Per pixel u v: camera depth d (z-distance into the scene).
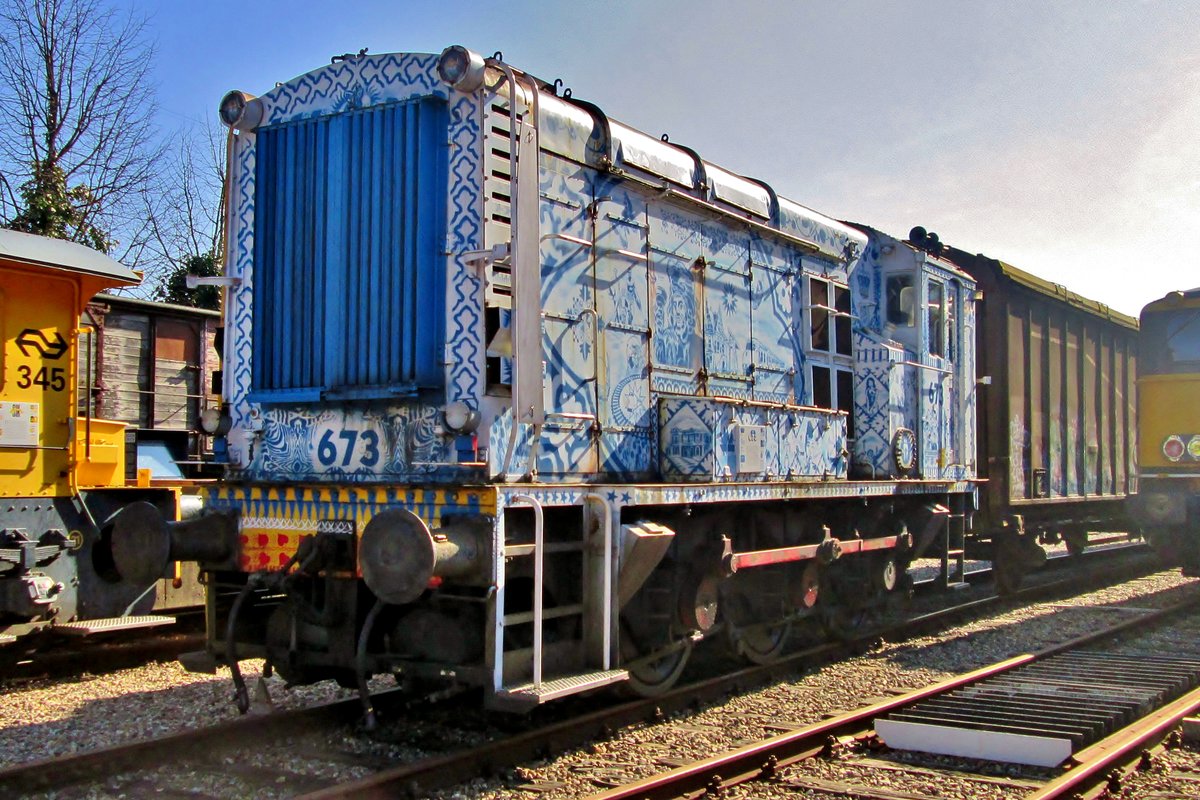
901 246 10.55
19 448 8.27
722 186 8.16
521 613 5.43
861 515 9.30
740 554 7.17
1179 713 6.36
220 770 5.25
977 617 11.20
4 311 8.22
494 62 5.89
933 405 10.65
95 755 5.11
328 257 6.31
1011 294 13.16
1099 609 11.88
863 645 9.10
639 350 7.16
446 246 5.88
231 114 6.70
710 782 4.96
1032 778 5.27
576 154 6.68
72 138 22.44
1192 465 12.93
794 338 9.03
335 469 6.20
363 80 6.27
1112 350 17.05
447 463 5.64
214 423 6.62
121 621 8.52
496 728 5.98
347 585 5.67
